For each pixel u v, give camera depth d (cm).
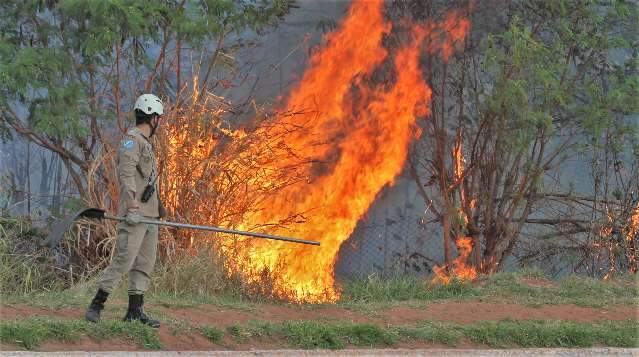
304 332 2448
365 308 3144
